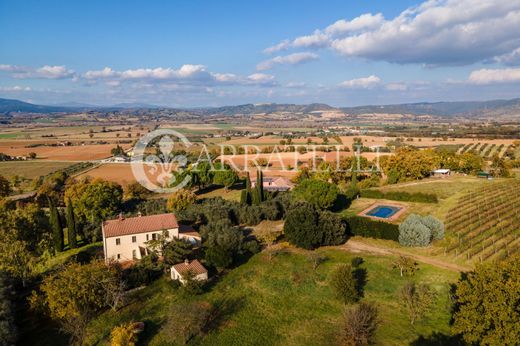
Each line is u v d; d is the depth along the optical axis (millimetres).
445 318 44656
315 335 42781
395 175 125875
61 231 74500
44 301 47531
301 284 54375
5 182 128500
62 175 151250
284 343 41688
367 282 54219
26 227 71062
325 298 50562
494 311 34500
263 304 49750
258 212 88750
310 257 60719
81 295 46219
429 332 42281
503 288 34781
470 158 144125
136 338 41875
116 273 53312
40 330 46656
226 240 65938
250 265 62438
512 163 160625
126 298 51281
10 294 50500
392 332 42656
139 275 56094
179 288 54094
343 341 40781
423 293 47156
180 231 75500
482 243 65750
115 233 65312
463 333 39312
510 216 80500
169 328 42969
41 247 68875
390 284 53219
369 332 42656
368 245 70750
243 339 42562
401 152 141500
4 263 57094
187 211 91125
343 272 49875
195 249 68312
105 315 48312
